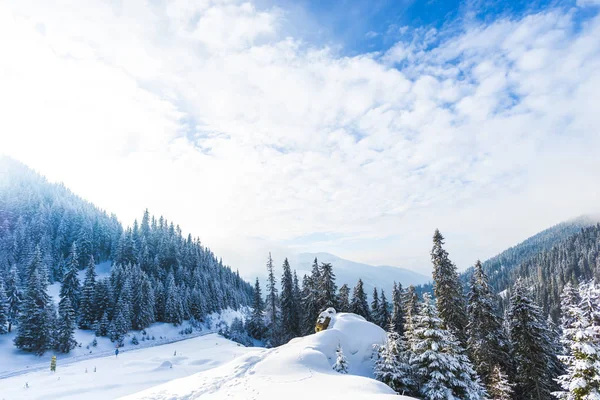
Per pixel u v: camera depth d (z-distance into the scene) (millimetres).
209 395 17219
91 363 44938
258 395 15977
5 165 135875
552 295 102562
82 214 121000
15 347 54219
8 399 26531
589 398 16750
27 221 108062
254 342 77812
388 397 12648
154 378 32906
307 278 60188
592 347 17609
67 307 58812
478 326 31953
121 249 100625
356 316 35562
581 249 150500
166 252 111812
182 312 86812
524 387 29859
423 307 22531
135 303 77312
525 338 29359
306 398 14617
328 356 24672
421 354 21406
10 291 63656
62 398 26484
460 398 20016
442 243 35875
